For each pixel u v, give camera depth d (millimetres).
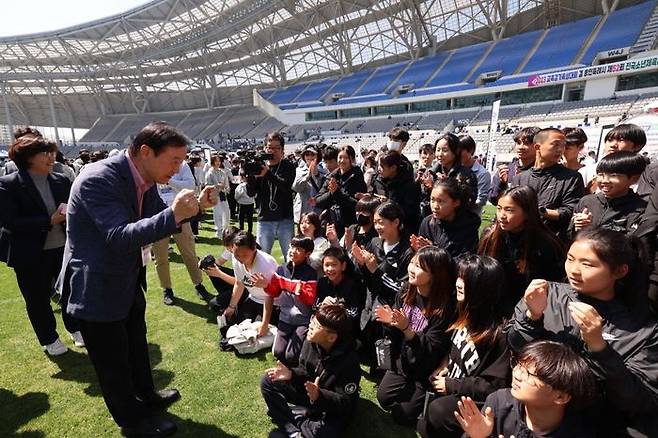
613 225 2387
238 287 3363
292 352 2633
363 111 35656
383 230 2820
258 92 45062
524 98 26562
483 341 1927
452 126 26047
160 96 51875
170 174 1791
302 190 4816
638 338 1481
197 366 2832
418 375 2240
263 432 2180
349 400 2078
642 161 2314
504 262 2398
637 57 21797
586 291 1567
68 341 3217
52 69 45188
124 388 2045
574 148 3375
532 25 30234
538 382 1321
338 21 32938
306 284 2852
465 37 33531
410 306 2439
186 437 2137
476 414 1458
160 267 3885
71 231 1822
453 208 2754
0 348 3086
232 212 9094
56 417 2303
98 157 6766
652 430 1422
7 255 2717
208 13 32656
